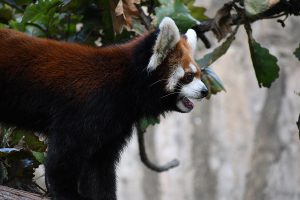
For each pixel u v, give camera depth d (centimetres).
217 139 2425
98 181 968
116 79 906
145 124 1101
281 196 2350
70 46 916
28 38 911
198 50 2258
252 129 2411
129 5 1048
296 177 2353
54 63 896
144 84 923
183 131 2444
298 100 2370
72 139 884
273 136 2383
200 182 2434
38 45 905
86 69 898
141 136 1216
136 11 1055
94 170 962
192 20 1059
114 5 1057
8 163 966
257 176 2384
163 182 2430
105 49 925
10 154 947
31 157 975
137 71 917
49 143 896
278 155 2370
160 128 2436
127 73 914
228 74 2405
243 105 2416
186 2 1222
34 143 958
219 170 2419
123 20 1054
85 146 891
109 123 902
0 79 892
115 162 971
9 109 909
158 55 916
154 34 923
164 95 935
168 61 927
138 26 1063
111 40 1141
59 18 1145
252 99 2416
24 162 973
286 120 2375
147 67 917
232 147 2416
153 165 1251
